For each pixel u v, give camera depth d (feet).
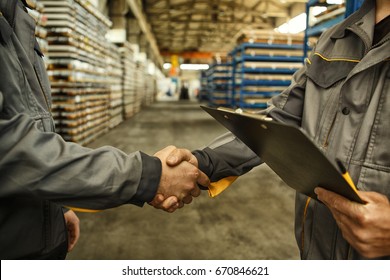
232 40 83.35
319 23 17.43
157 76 95.91
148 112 45.37
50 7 14.83
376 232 2.00
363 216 1.99
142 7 49.52
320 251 2.91
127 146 19.56
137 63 45.44
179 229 8.71
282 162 2.52
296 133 1.70
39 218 2.70
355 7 8.16
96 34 20.35
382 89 2.48
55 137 2.42
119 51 30.83
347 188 1.92
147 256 7.32
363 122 2.53
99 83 22.34
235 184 12.46
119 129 27.27
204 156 3.62
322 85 2.97
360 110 2.60
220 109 2.47
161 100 89.45
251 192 11.64
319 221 2.90
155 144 20.27
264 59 29.55
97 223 9.06
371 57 2.49
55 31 15.03
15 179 2.22
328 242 2.81
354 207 2.04
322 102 2.97
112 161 2.55
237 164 3.78
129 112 37.06
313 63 3.14
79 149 2.49
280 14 54.80
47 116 3.00
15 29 2.86
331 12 15.67
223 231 8.59
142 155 2.78
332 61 2.97
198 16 60.39
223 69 48.34
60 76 15.62
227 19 61.82
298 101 3.49
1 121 2.15
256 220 9.30
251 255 7.36
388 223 1.98
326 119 2.87
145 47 58.13
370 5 2.83
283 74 30.40
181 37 82.02
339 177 1.83
